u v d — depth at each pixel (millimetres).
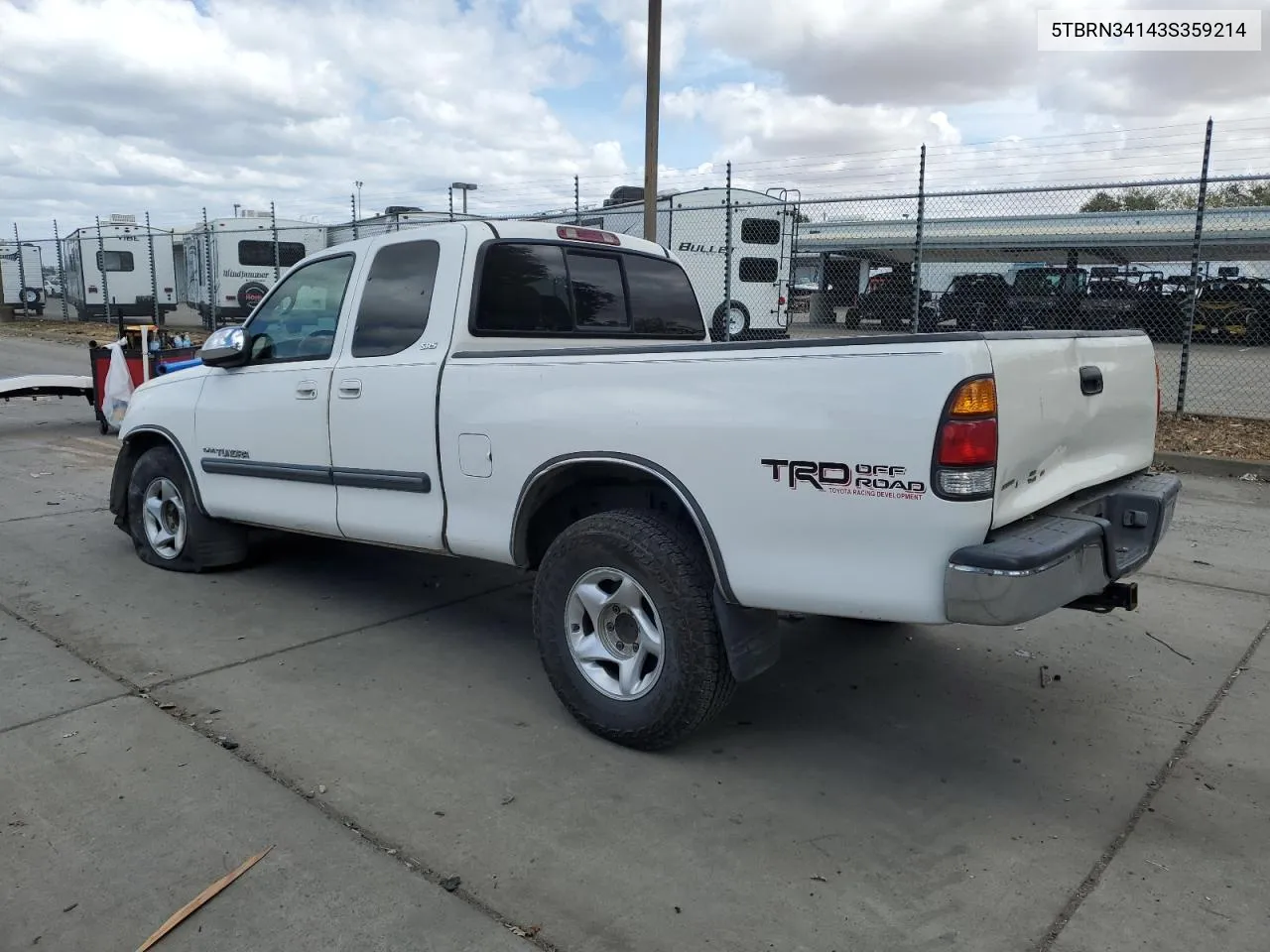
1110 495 3545
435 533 4199
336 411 4535
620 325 4875
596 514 3684
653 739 3502
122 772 3363
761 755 3586
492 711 3936
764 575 3174
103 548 6340
